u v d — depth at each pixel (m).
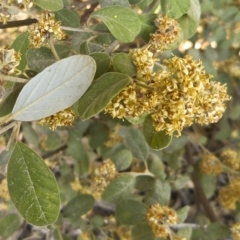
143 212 0.31
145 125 0.21
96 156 0.44
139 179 0.35
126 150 0.34
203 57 0.42
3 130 0.20
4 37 0.46
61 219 0.34
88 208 0.35
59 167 0.46
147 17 0.25
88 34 0.27
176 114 0.19
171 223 0.29
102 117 0.38
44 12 0.23
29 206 0.19
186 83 0.19
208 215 0.41
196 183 0.42
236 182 0.38
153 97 0.19
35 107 0.19
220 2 0.43
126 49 0.39
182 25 0.26
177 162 0.40
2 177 0.41
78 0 0.39
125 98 0.19
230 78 0.44
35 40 0.23
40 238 0.49
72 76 0.19
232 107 0.48
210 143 0.50
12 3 0.23
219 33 0.42
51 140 0.39
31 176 0.20
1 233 0.34
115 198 0.32
